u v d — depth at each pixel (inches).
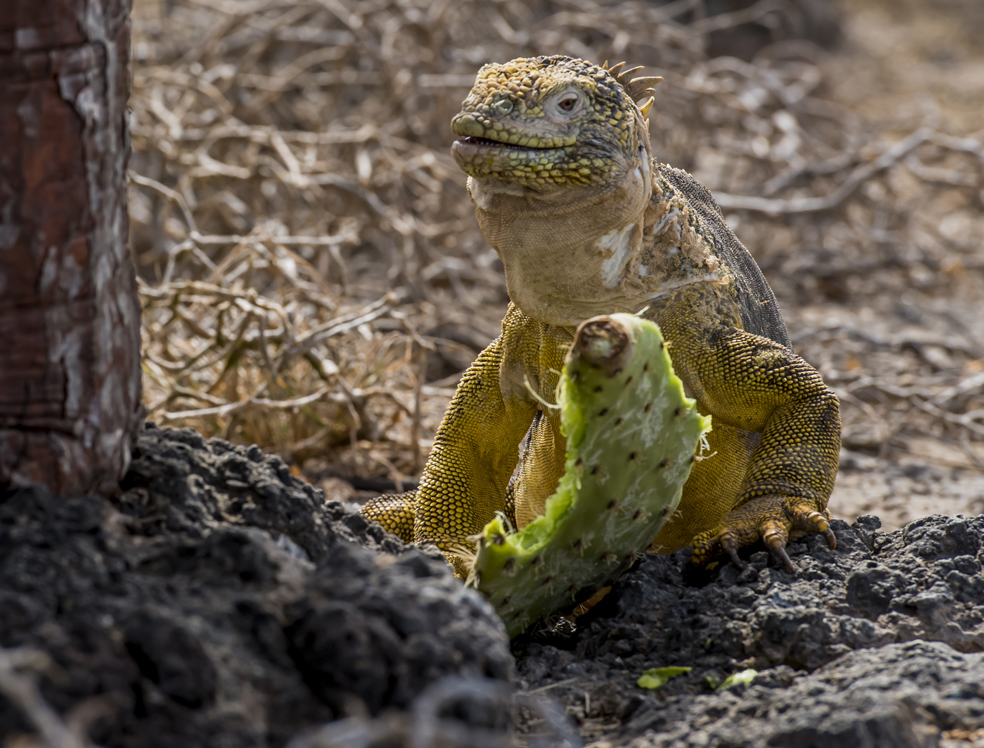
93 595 221.1
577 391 278.1
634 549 317.4
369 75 1057.5
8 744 188.7
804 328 867.4
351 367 629.6
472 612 238.4
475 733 211.6
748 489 346.0
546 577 303.3
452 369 759.1
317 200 858.8
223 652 217.8
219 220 921.5
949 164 1315.2
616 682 288.2
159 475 265.7
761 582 309.6
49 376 241.1
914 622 294.0
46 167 234.4
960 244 1117.1
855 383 713.0
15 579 219.9
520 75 334.3
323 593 234.4
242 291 626.2
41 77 231.0
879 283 1024.2
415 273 837.2
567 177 324.8
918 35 2180.1
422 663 219.8
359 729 196.7
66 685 202.7
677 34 1089.4
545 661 304.8
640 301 352.5
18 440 240.7
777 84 1184.2
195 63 962.1
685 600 309.1
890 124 1460.4
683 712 265.4
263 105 1004.6
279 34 1051.3
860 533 340.8
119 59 246.8
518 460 405.7
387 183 896.9
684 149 1115.3
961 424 682.8
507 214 335.3
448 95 1026.1
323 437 598.2
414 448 591.5
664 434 294.8
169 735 203.9
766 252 1038.4
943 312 952.9
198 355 581.0
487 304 900.6
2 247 234.4
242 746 207.0
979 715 252.4
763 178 1112.8
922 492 609.3
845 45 2058.3
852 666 271.3
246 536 242.1
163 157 880.3
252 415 590.2
